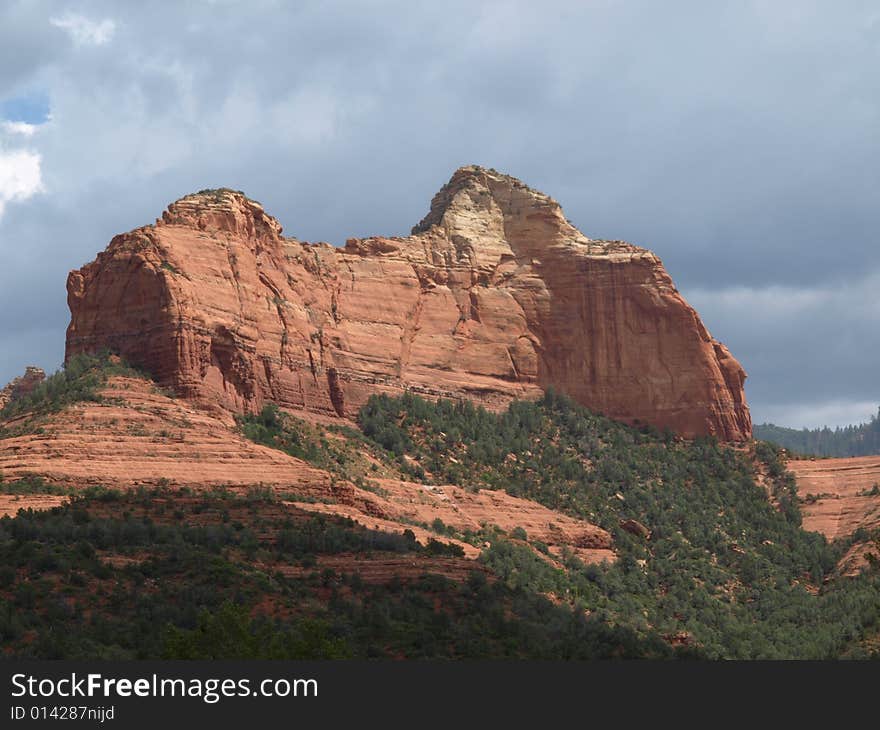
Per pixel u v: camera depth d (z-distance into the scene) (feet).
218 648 519.60
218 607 584.40
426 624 600.80
